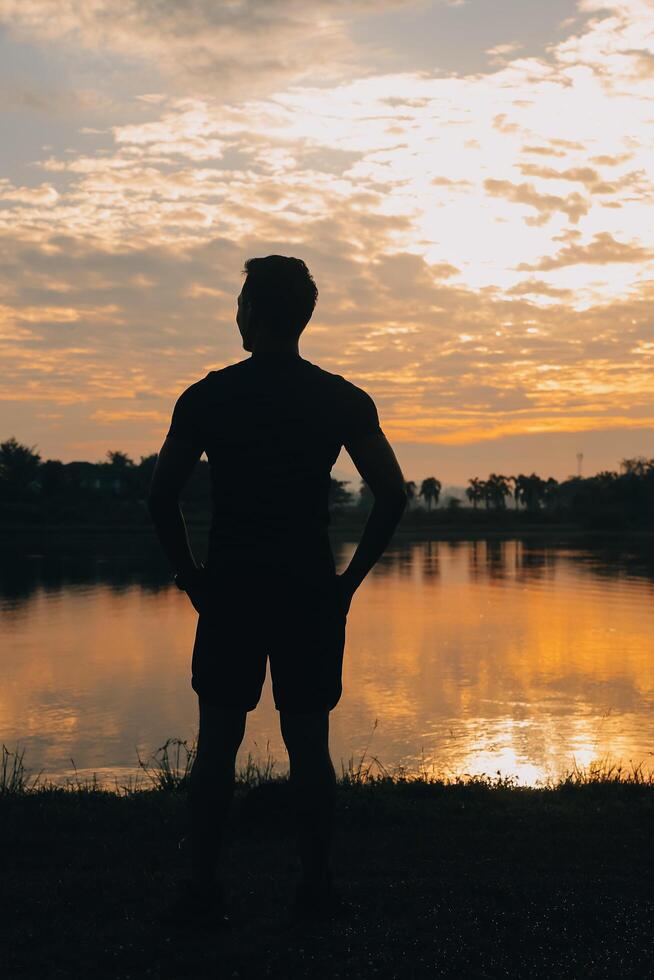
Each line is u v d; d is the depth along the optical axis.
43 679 20.33
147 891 3.08
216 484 2.40
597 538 138.38
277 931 2.49
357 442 2.43
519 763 11.74
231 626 2.36
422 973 2.19
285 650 2.36
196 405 2.38
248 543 2.35
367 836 4.38
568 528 172.75
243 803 4.71
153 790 6.77
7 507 143.50
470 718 15.29
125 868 3.59
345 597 2.42
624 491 196.38
